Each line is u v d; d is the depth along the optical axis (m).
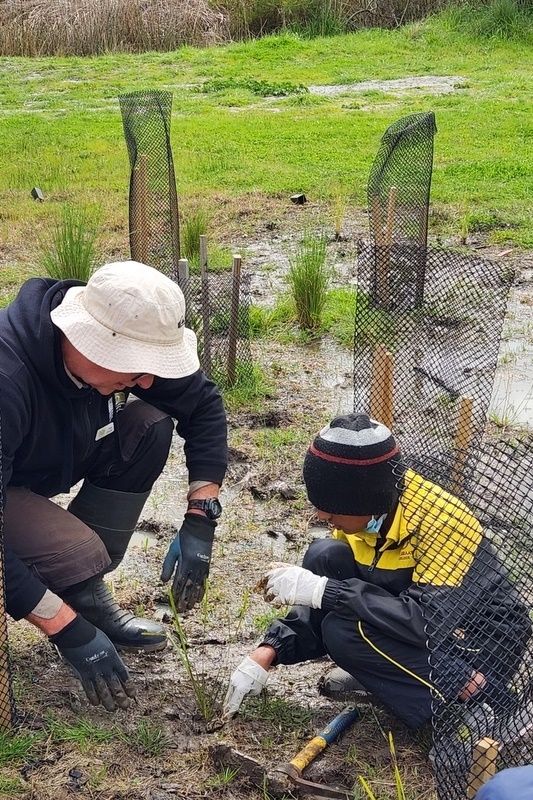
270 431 5.22
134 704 3.19
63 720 3.09
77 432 3.11
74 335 2.80
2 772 2.87
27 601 2.85
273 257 8.17
